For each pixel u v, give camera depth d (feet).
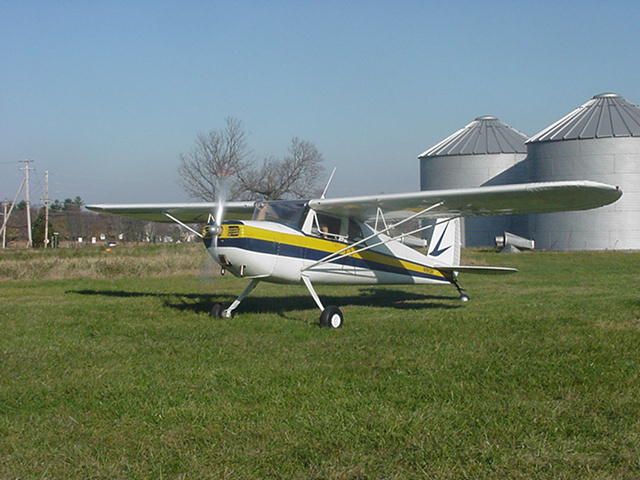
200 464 13.94
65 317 35.96
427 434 15.40
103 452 14.67
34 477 13.33
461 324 31.81
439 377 20.68
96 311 38.45
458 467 13.58
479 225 155.63
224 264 33.50
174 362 23.65
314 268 36.37
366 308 40.04
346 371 21.79
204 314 36.58
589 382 19.80
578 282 57.98
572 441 14.90
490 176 154.20
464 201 35.86
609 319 32.48
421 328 30.73
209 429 15.97
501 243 132.98
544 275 66.85
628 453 14.12
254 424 16.30
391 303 43.09
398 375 21.04
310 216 36.29
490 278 63.00
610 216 131.64
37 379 21.16
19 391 19.53
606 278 62.34
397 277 42.11
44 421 16.80
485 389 19.27
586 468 13.44
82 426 16.37
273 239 34.04
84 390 19.60
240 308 40.29
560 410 17.12
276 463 13.94
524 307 39.19
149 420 16.76
